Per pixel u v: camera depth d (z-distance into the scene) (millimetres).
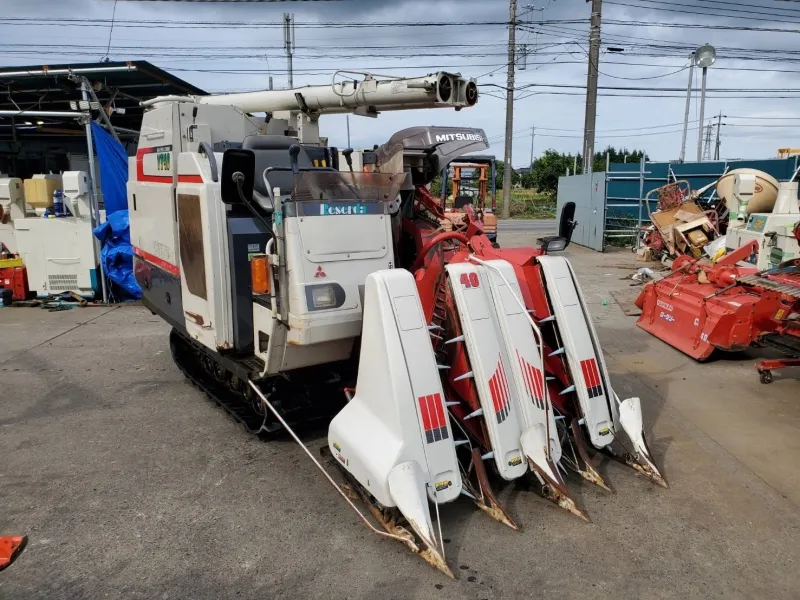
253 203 4211
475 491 3664
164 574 3104
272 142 4816
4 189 10008
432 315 3840
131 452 4543
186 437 4805
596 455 4328
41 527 3541
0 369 6570
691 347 6711
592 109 19109
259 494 3900
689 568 3111
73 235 9828
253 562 3193
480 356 3578
